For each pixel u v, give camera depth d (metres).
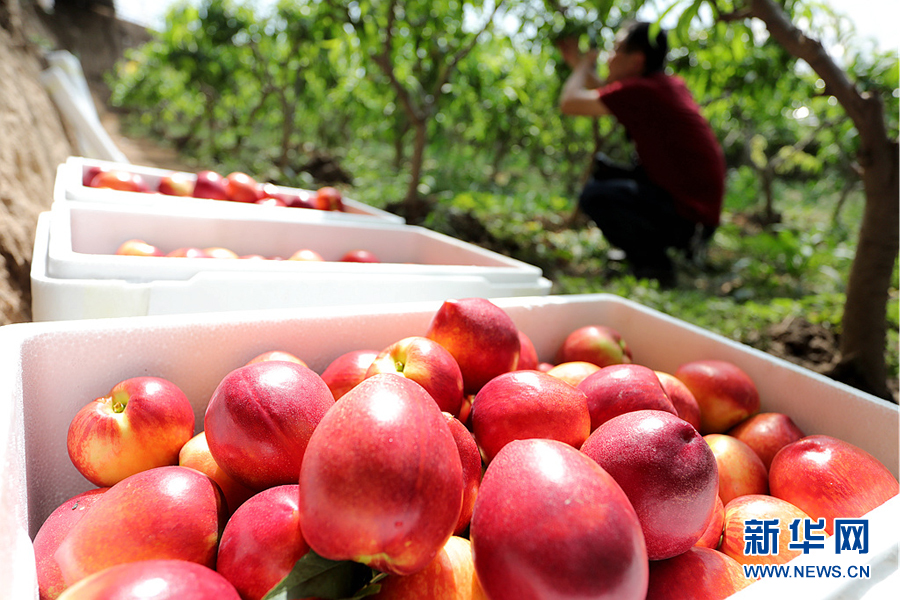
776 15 2.34
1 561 0.51
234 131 11.83
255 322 1.00
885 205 2.29
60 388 0.84
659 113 3.98
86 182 2.21
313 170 8.59
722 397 1.16
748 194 11.00
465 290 1.47
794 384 1.20
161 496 0.67
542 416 0.83
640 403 0.90
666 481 0.68
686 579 0.69
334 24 5.01
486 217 5.74
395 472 0.56
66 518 0.73
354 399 0.63
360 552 0.56
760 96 4.91
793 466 0.91
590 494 0.57
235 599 0.56
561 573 0.53
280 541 0.62
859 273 2.38
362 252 1.92
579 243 5.07
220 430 0.74
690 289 4.20
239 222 1.86
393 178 8.45
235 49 9.36
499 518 0.57
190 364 0.96
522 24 5.12
